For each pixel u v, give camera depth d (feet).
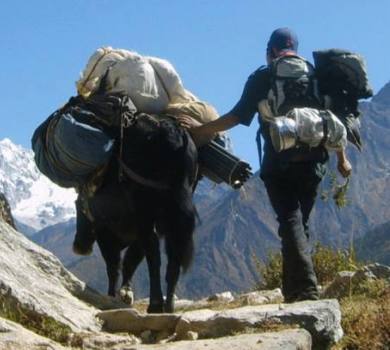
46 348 20.75
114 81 30.09
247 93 25.85
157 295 28.22
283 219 25.14
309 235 26.30
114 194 28.86
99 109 28.50
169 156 28.30
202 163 30.14
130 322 23.27
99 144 28.17
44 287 24.62
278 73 25.52
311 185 25.44
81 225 32.12
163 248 28.66
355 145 26.02
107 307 26.07
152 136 28.32
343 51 25.73
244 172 29.73
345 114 25.73
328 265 38.34
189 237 28.25
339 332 21.58
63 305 24.09
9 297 22.99
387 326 21.52
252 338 20.06
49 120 29.45
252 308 22.03
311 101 25.45
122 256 34.47
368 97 25.81
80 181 29.09
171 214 28.30
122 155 28.32
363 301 25.80
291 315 21.27
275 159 25.30
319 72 25.77
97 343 22.12
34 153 29.99
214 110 30.42
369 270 28.60
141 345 21.02
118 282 32.30
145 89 29.99
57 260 26.20
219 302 34.88
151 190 28.32
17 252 25.63
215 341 20.26
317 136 24.58
